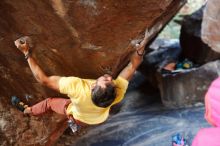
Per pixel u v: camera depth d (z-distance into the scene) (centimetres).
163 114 870
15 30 491
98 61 568
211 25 597
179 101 880
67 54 543
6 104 561
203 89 857
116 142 793
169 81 880
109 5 487
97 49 546
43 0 464
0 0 457
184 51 951
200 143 237
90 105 455
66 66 562
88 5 480
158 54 991
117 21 512
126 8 496
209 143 233
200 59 898
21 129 589
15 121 580
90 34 518
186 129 812
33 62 462
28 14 478
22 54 517
